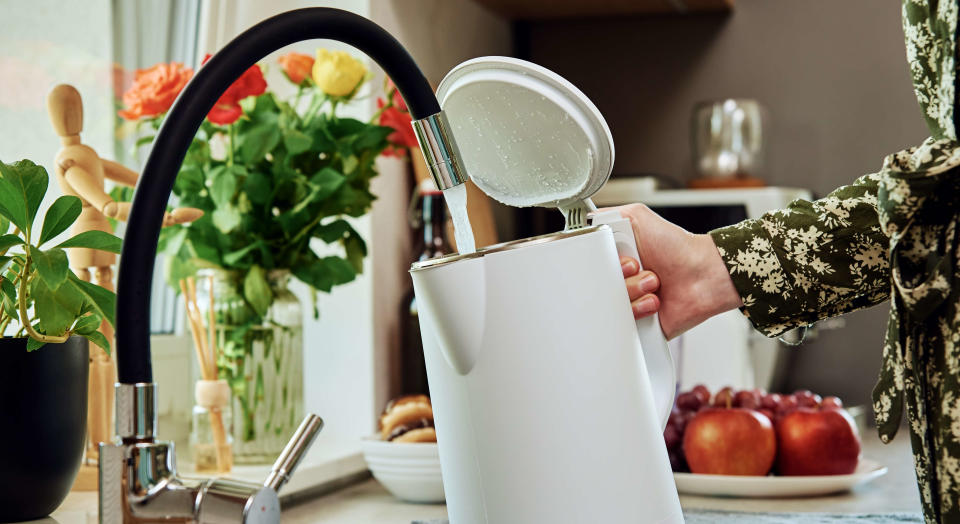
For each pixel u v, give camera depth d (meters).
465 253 0.61
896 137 2.06
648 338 0.73
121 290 0.49
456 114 0.73
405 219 1.57
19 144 1.09
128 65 1.27
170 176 0.51
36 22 1.11
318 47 1.45
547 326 0.60
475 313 0.60
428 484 1.12
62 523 0.83
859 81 2.08
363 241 1.24
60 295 0.77
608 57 2.21
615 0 2.03
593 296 0.62
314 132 1.18
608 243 0.65
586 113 0.67
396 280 1.53
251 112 1.13
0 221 0.81
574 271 0.62
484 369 0.60
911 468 1.41
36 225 1.09
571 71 2.23
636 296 0.75
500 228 1.99
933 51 0.72
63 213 0.77
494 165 0.75
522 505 0.60
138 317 0.49
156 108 1.04
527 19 2.21
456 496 0.63
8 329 0.98
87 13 1.18
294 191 1.15
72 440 0.83
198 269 1.12
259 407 1.15
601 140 0.69
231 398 1.14
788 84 2.12
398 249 1.54
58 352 0.81
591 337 0.62
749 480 1.16
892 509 1.10
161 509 0.49
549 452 0.60
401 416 1.19
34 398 0.80
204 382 1.11
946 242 0.68
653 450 0.64
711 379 1.80
